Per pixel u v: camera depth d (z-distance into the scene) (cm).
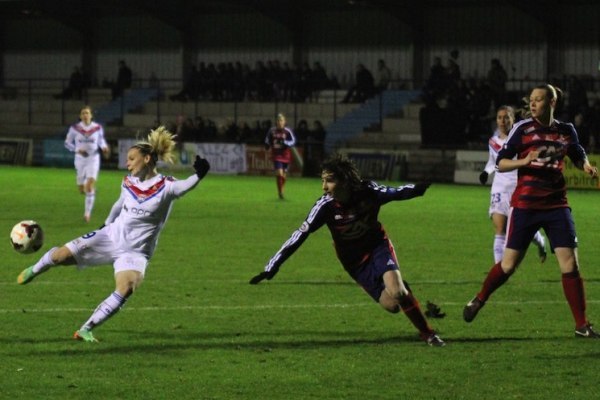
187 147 7806
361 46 8869
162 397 1498
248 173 7538
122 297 1856
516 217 1938
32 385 1557
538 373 1653
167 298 2350
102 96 9338
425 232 3831
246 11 9325
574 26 7912
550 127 1930
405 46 8656
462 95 7225
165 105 8856
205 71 8769
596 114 6681
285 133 5312
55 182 6406
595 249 3378
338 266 2902
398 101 8062
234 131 7856
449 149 6988
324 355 1777
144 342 1866
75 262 1884
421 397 1508
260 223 4084
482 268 2897
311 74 8412
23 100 9669
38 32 10319
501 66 7519
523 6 7831
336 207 1803
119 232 1877
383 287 1850
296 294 2419
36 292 2400
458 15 8388
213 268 2845
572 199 5509
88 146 4091
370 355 1778
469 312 1977
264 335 1942
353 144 7619
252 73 8581
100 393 1516
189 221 4144
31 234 2011
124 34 9900
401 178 7050
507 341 1900
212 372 1650
